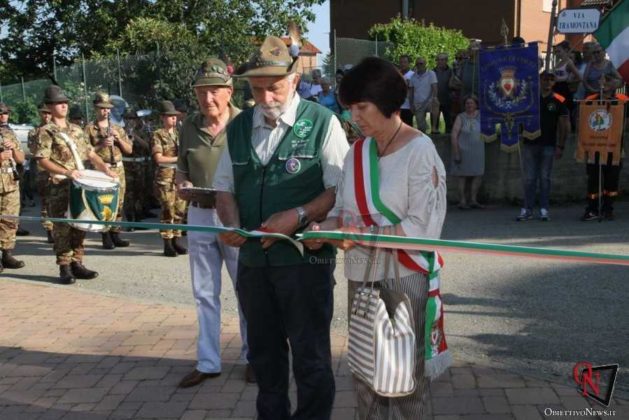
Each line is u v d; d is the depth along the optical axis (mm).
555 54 12289
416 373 2877
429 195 2752
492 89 9852
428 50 18734
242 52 19422
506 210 10578
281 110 3236
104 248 9008
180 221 8508
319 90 13578
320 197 3209
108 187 6762
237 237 3266
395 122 2820
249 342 3457
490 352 4746
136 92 14953
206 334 4426
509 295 6027
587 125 9141
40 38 25484
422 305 2867
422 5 29156
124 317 5898
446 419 3785
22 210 12805
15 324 5789
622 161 9914
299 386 3332
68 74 16016
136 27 19250
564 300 5793
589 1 15617
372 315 2734
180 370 4680
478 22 27859
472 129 10609
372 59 2789
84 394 4348
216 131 4383
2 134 7949
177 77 14609
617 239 8008
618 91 10609
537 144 9383
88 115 14984
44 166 6879
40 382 4551
